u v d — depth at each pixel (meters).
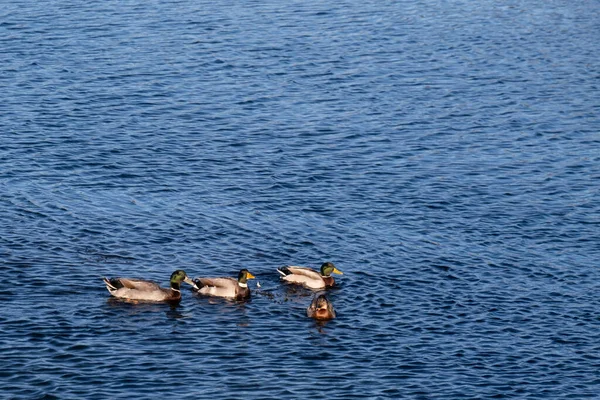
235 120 65.12
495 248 48.28
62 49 76.31
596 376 36.12
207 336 38.16
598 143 63.50
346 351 37.31
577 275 45.38
